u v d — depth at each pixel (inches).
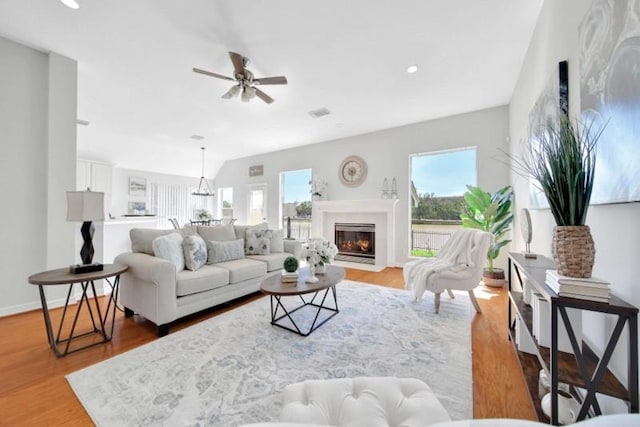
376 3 81.2
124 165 277.6
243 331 90.8
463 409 55.4
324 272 108.4
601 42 45.9
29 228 107.4
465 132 170.6
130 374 66.9
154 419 52.5
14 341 83.3
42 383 63.4
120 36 96.8
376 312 108.3
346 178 223.0
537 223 96.3
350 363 72.1
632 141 37.9
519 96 122.6
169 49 104.0
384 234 205.9
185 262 109.3
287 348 79.8
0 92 101.0
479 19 88.7
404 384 41.6
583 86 52.5
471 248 111.1
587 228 43.8
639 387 38.0
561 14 69.4
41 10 84.0
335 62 112.7
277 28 92.0
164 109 165.3
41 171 110.1
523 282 81.7
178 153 284.7
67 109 112.0
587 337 55.4
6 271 102.7
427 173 189.2
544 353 53.2
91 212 84.5
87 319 100.7
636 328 36.7
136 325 96.0
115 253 160.7
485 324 96.8
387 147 202.8
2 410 54.8
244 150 274.8
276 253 151.8
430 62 113.0
